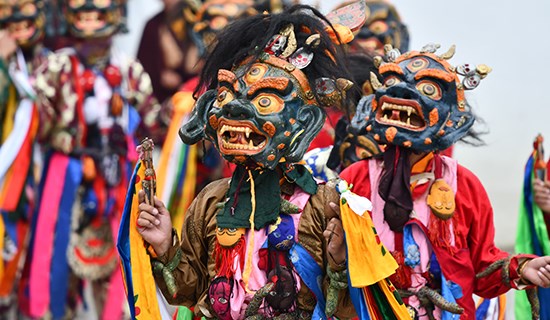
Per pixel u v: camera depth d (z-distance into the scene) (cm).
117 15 1630
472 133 1116
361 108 1039
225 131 904
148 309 930
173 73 2028
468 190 1057
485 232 1059
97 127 1608
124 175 1611
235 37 948
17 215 1609
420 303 1034
